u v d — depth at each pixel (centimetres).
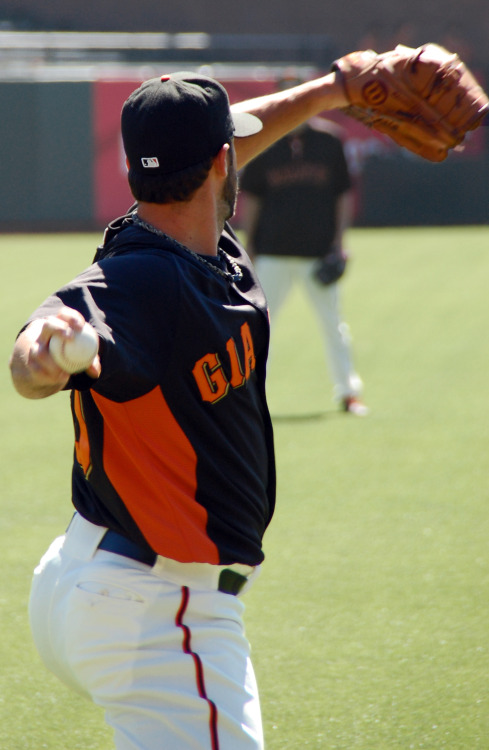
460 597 1518
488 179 7844
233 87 7650
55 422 2672
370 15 12175
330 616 1462
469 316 4181
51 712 1198
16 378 562
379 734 1125
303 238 2628
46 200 7638
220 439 733
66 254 6212
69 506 1961
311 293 2673
